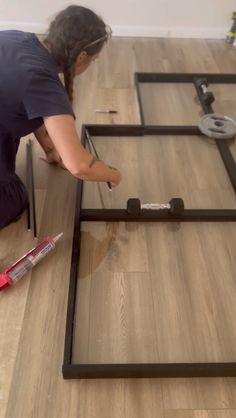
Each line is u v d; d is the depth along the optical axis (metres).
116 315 1.32
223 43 3.00
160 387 1.16
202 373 1.16
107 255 1.49
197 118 2.17
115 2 2.80
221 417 1.10
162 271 1.44
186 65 2.70
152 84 2.44
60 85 1.11
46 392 1.14
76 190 1.73
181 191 1.75
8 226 1.57
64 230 1.57
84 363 1.20
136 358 1.22
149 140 2.01
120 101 2.29
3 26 2.87
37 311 1.31
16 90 1.05
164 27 2.98
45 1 2.74
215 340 1.26
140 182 1.79
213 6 2.85
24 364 1.19
